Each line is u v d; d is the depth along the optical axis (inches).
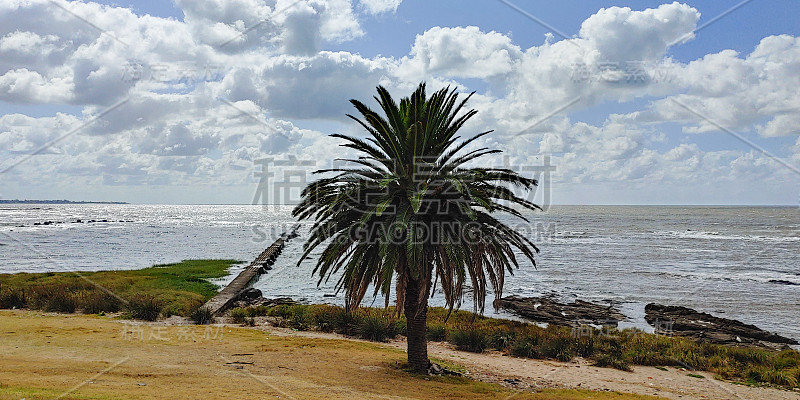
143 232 4790.8
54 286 1316.4
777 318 1520.7
